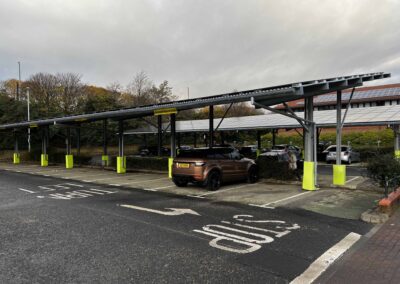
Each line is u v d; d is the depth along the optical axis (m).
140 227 6.48
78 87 54.75
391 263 4.54
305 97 11.25
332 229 6.27
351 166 21.16
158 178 15.46
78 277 4.12
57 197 10.31
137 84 51.53
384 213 7.11
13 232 6.17
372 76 11.61
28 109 36.53
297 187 11.70
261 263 4.55
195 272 4.25
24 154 30.27
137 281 4.00
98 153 38.66
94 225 6.66
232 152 12.50
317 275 4.16
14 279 4.08
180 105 12.46
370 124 17.73
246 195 10.24
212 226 6.54
